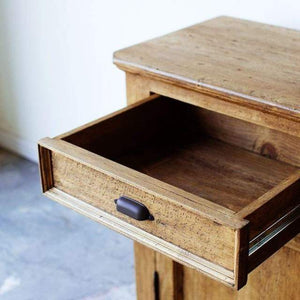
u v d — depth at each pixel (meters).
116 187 1.23
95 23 2.21
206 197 1.36
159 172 1.45
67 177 1.32
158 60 1.42
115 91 2.29
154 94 1.49
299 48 1.46
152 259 1.64
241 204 1.34
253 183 1.40
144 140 1.53
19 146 2.83
